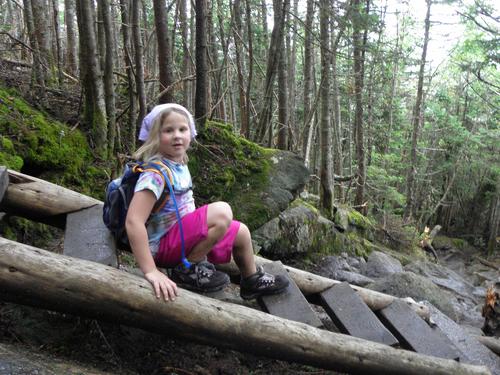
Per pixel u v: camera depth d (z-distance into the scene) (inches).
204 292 93.2
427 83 871.7
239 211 193.3
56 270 74.2
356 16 291.9
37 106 166.2
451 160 813.2
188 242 86.3
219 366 106.1
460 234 910.4
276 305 100.3
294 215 244.2
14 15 397.1
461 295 321.7
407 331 116.3
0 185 93.4
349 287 120.3
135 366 94.7
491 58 401.7
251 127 327.9
